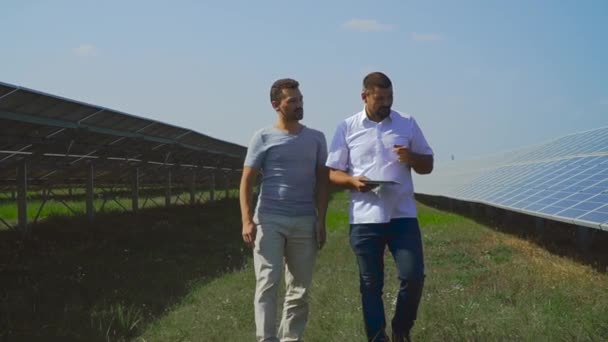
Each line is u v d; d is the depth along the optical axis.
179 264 12.26
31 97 12.34
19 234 14.87
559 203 14.48
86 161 18.53
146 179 31.69
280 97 5.73
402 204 5.60
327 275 10.29
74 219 18.64
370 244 5.60
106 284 9.60
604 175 14.93
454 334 5.84
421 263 5.49
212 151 28.98
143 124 18.88
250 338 6.50
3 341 6.53
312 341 6.17
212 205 30.70
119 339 6.71
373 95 5.60
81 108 14.57
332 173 5.74
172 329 7.11
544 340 5.61
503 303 7.70
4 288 9.23
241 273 10.92
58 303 8.29
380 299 5.56
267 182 5.77
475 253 13.68
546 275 9.75
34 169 17.62
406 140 5.72
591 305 6.97
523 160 28.16
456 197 25.83
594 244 15.17
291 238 5.74
